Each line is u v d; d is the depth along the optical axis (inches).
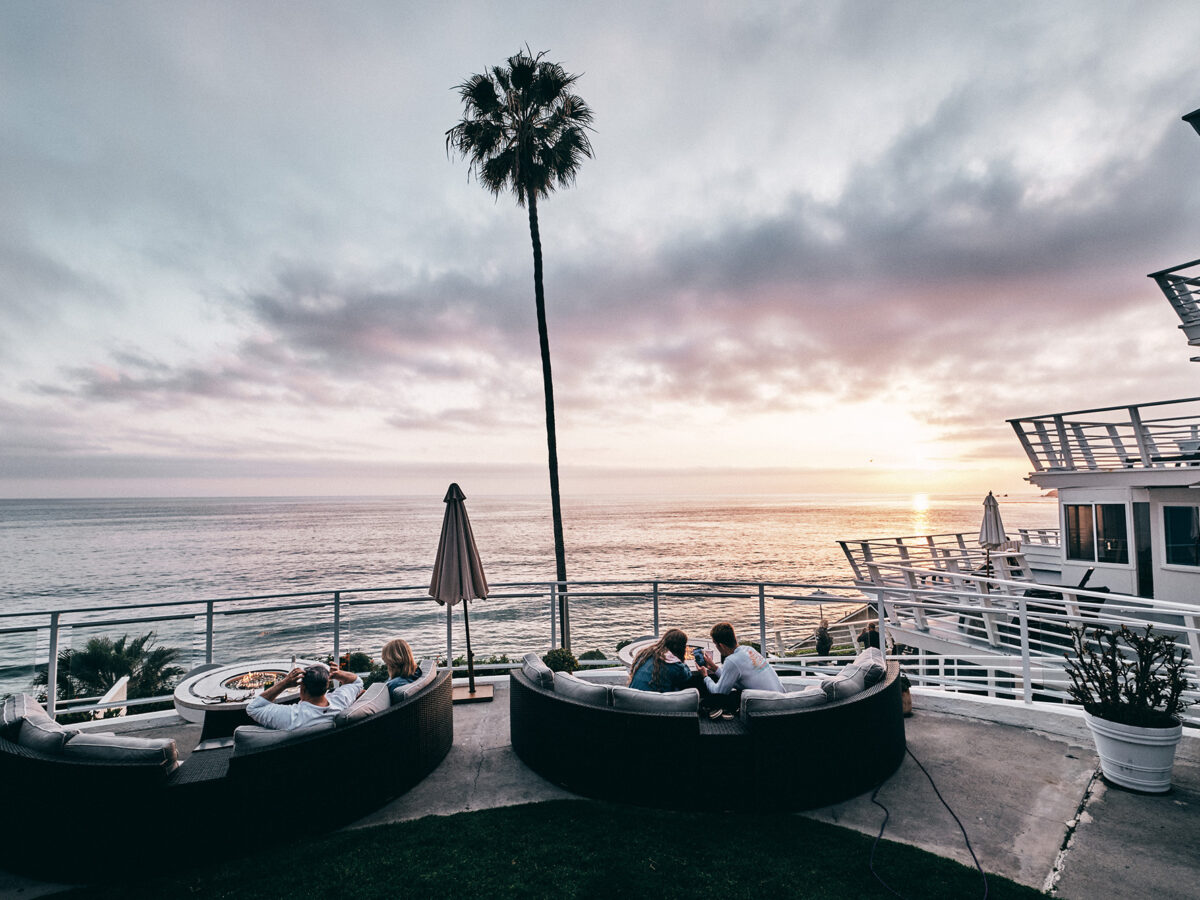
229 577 2780.5
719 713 195.8
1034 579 580.4
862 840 151.8
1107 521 514.0
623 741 172.4
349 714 167.3
